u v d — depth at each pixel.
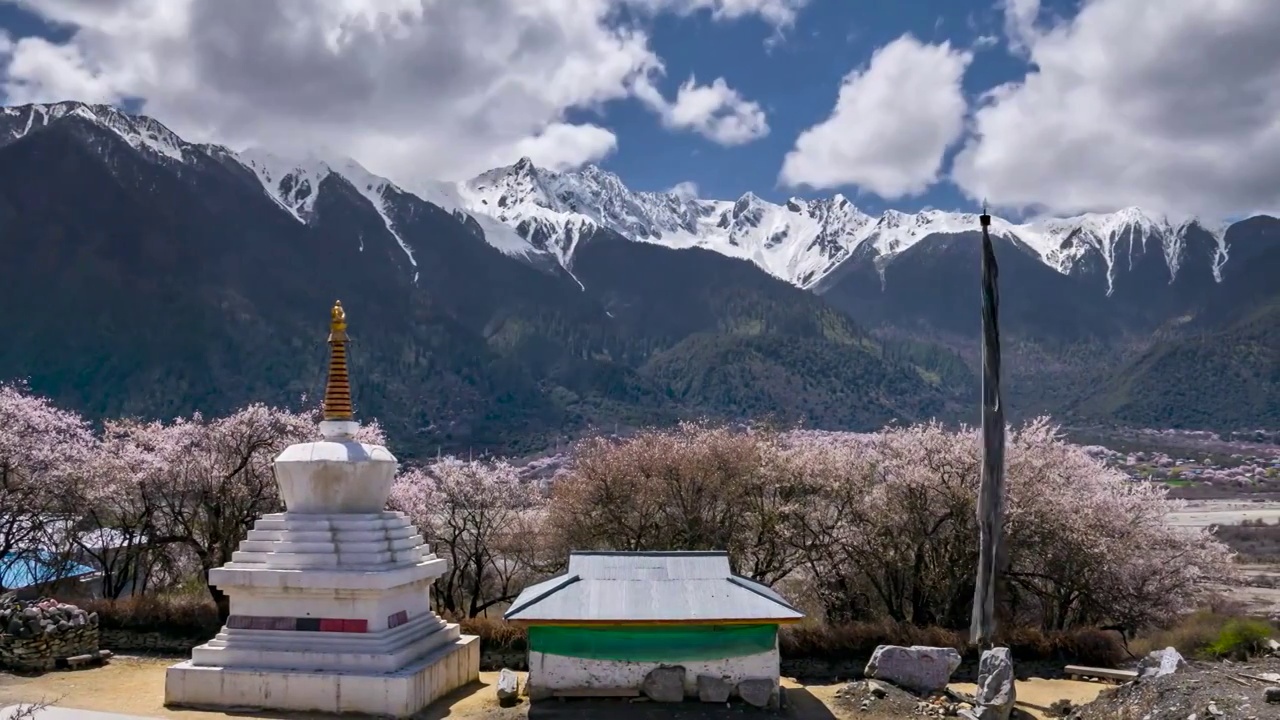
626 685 20.89
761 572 35.12
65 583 35.75
